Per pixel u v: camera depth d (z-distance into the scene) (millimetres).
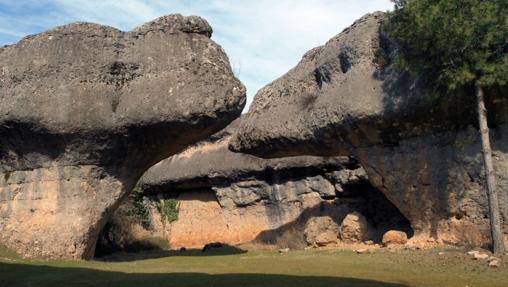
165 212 34531
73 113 17203
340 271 13094
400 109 17516
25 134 17484
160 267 15062
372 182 19891
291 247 25297
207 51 18078
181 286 11000
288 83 22391
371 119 18172
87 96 17422
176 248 30828
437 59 15797
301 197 27781
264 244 27812
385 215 24125
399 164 18719
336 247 21109
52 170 17922
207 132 17969
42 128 17172
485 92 15922
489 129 16688
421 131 17953
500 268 13008
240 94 17719
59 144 17594
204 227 32875
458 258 14477
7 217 18125
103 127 17391
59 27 18016
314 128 19906
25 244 17359
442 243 17422
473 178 16906
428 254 15547
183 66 17703
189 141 18484
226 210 31719
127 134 17656
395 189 19109
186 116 17125
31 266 14570
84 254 17859
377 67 18625
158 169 34562
